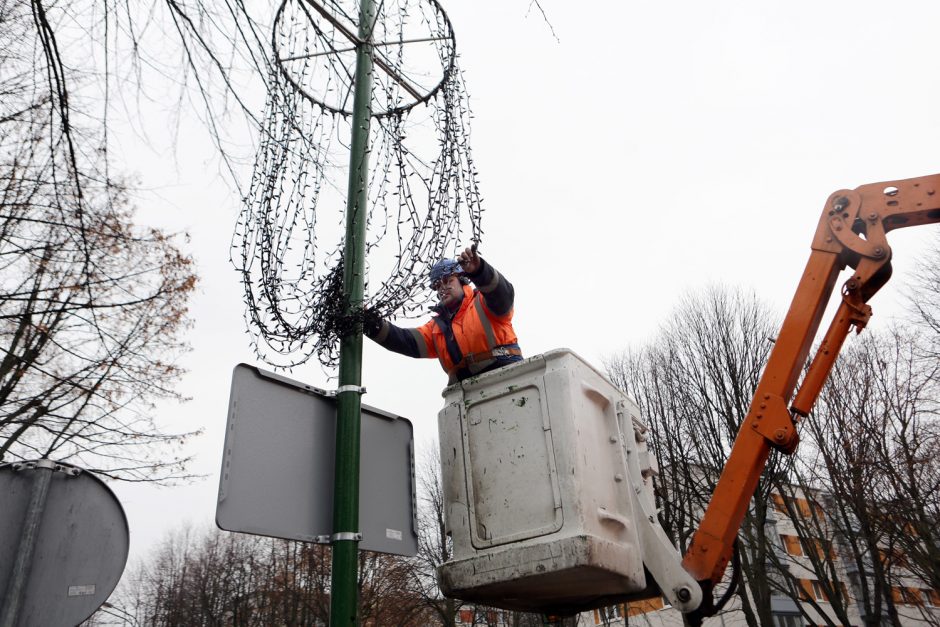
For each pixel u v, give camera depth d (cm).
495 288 336
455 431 322
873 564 1555
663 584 319
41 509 290
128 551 312
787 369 369
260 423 278
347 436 304
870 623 1498
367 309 328
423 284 329
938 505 1419
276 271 349
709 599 336
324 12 376
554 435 295
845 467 1544
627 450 336
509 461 304
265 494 270
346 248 345
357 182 359
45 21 359
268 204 361
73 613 289
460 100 388
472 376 342
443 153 366
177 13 338
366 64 382
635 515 326
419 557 2636
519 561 282
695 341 1883
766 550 1736
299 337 337
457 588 296
